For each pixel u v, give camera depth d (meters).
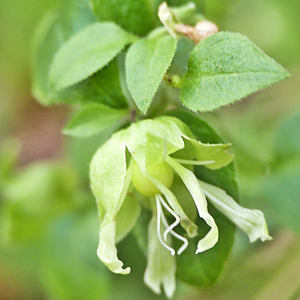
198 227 0.20
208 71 0.18
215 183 0.19
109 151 0.19
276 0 0.28
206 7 0.27
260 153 0.25
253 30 0.28
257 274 0.25
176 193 0.19
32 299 0.32
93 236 0.26
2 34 0.33
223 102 0.18
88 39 0.20
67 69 0.20
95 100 0.20
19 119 0.37
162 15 0.20
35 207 0.26
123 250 0.23
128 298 0.25
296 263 0.25
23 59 0.34
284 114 0.26
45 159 0.37
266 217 0.25
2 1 0.32
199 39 0.20
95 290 0.25
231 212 0.19
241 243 0.25
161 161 0.18
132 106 0.21
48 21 0.23
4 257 0.28
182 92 0.19
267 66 0.18
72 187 0.26
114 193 0.18
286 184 0.24
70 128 0.20
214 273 0.20
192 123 0.19
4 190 0.26
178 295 0.25
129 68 0.19
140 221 0.20
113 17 0.21
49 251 0.26
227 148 0.18
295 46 0.28
